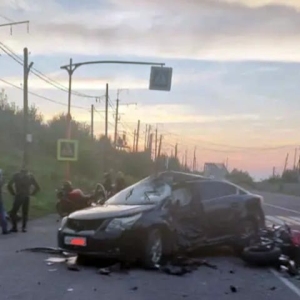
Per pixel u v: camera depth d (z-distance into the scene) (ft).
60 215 70.03
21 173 54.44
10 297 27.40
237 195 44.57
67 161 96.27
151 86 76.13
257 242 41.29
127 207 37.01
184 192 40.37
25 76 97.40
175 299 28.14
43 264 36.50
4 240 47.96
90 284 30.81
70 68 96.17
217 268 37.52
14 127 168.35
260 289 31.40
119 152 214.28
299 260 38.60
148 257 35.55
